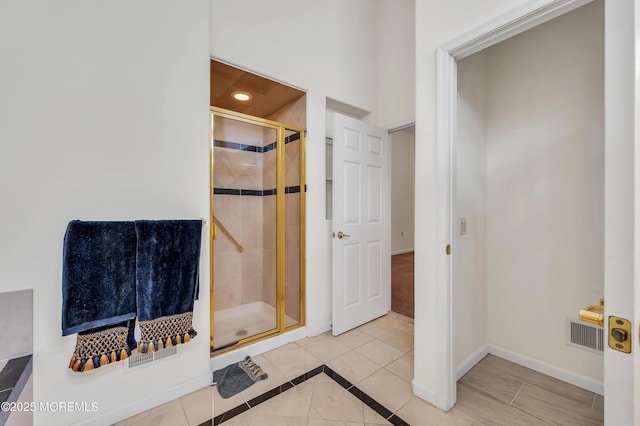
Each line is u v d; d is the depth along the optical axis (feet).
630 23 2.05
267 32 7.14
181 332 5.21
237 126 8.21
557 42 6.07
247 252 9.23
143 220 4.90
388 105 9.67
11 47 4.00
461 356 6.17
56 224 4.33
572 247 5.90
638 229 1.78
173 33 5.35
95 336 4.49
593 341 5.62
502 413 5.03
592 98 5.64
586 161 5.72
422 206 5.40
